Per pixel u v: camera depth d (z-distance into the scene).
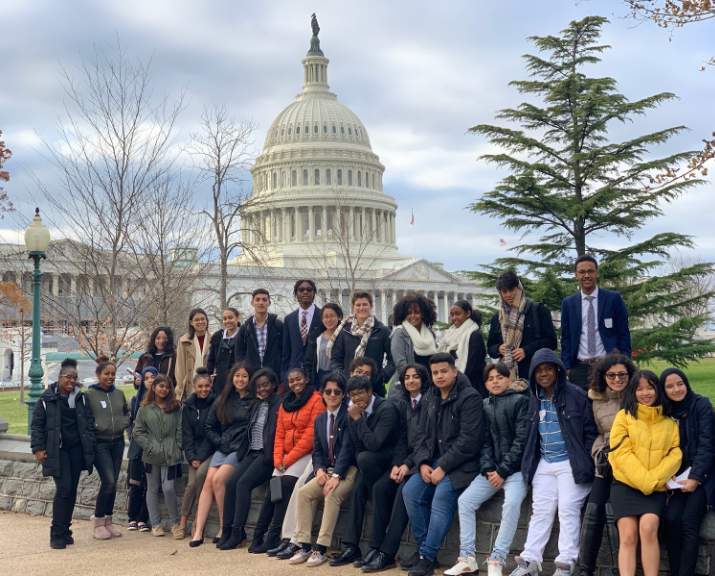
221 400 12.11
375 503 10.25
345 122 125.50
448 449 9.89
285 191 118.56
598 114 32.03
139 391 13.80
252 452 11.80
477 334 11.72
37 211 18.11
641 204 30.39
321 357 12.67
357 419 10.40
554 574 8.84
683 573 8.38
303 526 10.61
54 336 67.19
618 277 30.75
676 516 8.42
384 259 118.44
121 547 11.70
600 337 10.78
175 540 12.11
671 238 30.72
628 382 9.05
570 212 30.69
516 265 32.62
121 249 25.36
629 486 8.56
